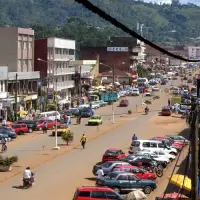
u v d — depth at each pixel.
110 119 96.06
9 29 97.25
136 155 47.22
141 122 91.69
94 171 44.16
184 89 159.50
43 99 101.19
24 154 55.84
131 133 77.31
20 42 99.12
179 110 105.38
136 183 38.22
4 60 97.62
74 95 129.88
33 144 64.06
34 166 48.34
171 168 48.75
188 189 32.53
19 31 97.88
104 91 137.25
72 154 56.25
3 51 97.56
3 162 45.59
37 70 109.94
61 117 89.19
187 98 117.06
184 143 58.53
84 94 132.38
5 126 71.75
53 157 53.81
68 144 64.19
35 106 100.06
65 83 122.00
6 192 37.56
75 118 97.00
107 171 42.47
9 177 43.09
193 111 17.38
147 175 41.25
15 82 91.75
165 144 55.44
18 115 86.06
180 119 96.50
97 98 124.62
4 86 87.62
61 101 111.50
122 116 101.56
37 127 77.50
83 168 47.56
